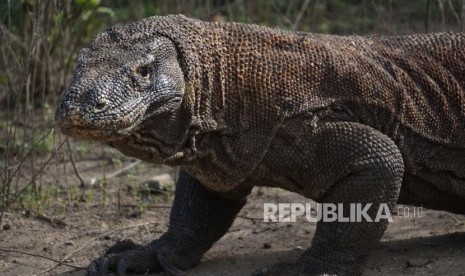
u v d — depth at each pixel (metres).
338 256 6.36
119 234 8.08
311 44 6.50
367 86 6.50
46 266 7.39
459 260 6.78
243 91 6.27
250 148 6.32
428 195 6.93
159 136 6.00
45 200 8.81
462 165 6.86
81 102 5.57
